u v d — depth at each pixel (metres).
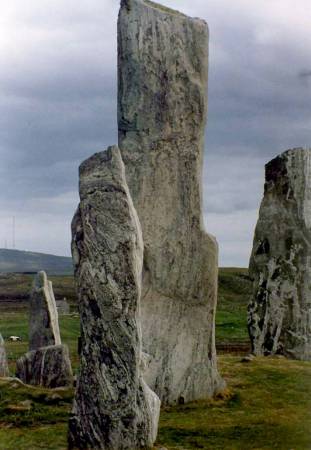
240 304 51.19
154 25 21.08
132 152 20.92
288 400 20.14
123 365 15.35
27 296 70.69
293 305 27.91
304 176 28.17
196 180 21.06
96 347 15.45
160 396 20.14
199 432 17.17
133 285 15.39
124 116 21.05
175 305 20.83
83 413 15.48
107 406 15.33
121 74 21.16
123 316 15.36
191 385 20.45
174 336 20.62
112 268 15.43
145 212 20.80
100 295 15.43
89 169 15.91
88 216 15.68
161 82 21.02
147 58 21.00
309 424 17.80
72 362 27.70
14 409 18.42
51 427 17.36
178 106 21.05
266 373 22.64
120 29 21.17
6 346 35.06
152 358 20.31
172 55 21.08
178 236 20.95
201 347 20.80
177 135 21.02
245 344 34.66
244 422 18.11
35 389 19.84
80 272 15.62
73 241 15.83
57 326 28.44
